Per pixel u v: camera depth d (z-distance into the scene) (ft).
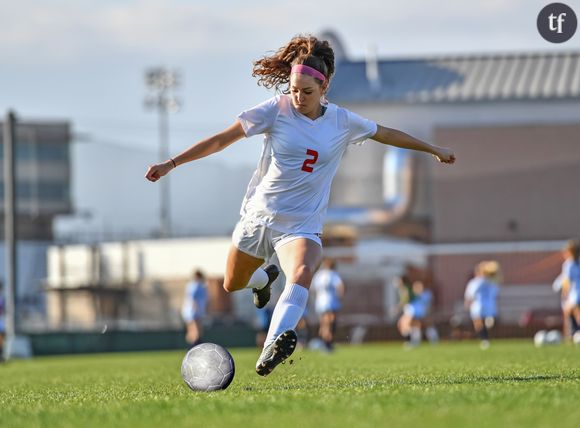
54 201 540.93
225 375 73.77
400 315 372.58
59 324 426.92
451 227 460.55
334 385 79.25
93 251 437.58
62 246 449.48
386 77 481.05
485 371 98.17
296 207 74.08
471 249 412.77
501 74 479.00
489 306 264.52
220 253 398.21
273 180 74.08
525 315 376.07
